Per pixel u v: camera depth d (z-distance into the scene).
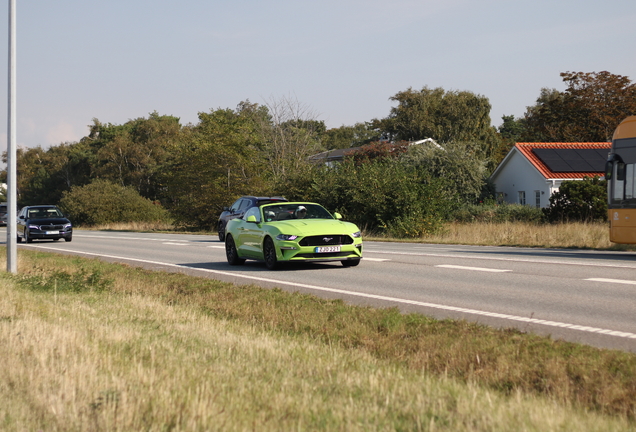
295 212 15.15
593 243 19.44
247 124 44.75
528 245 20.94
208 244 25.22
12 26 14.72
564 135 57.59
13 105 14.91
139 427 3.86
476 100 74.56
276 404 4.24
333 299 9.47
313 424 3.87
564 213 29.47
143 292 11.33
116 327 7.34
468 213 35.38
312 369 5.31
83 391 4.56
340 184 31.12
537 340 6.27
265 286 11.62
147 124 86.38
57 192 92.44
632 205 15.97
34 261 17.41
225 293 10.40
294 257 13.85
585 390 4.77
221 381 4.90
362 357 5.94
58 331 6.75
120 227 50.59
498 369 5.39
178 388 4.66
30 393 4.55
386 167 30.48
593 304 8.84
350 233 14.22
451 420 3.92
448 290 10.59
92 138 101.50
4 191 122.56
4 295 10.09
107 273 14.05
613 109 55.78
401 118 77.06
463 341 6.38
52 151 104.56
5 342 6.30
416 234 26.27
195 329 7.38
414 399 4.42
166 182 46.47
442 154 44.81
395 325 7.36
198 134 49.78
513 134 96.50
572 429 3.80
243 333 7.18
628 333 6.88
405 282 11.74
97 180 59.44
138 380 4.87
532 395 4.66
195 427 3.78
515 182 46.31
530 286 10.75
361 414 4.04
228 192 40.97
